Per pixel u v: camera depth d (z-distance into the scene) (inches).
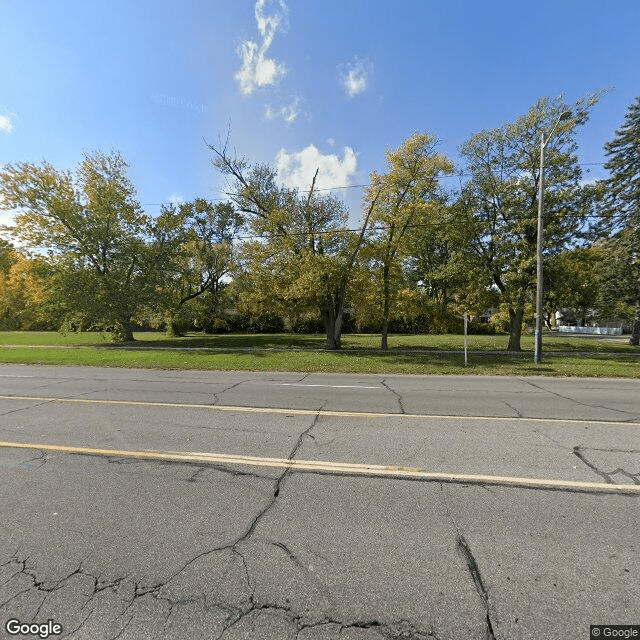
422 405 274.1
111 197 875.4
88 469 154.6
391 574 91.4
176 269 948.0
